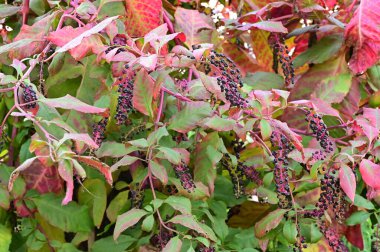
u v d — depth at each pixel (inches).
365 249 76.4
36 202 57.4
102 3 56.3
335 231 59.7
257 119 51.0
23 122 60.1
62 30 50.5
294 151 54.2
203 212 57.1
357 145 54.4
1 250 55.4
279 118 65.1
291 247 63.2
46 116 50.3
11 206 58.7
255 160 58.4
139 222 58.6
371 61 63.3
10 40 65.8
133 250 57.9
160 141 57.1
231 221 65.7
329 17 67.1
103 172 44.9
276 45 66.7
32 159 42.6
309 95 65.5
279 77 69.1
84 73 58.7
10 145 61.6
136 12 60.2
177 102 56.6
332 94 64.9
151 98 51.7
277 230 58.4
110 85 56.8
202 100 56.1
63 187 60.7
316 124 52.3
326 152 52.7
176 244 48.8
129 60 49.2
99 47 50.4
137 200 54.6
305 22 69.9
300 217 56.6
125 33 57.9
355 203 59.8
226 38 70.6
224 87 49.9
